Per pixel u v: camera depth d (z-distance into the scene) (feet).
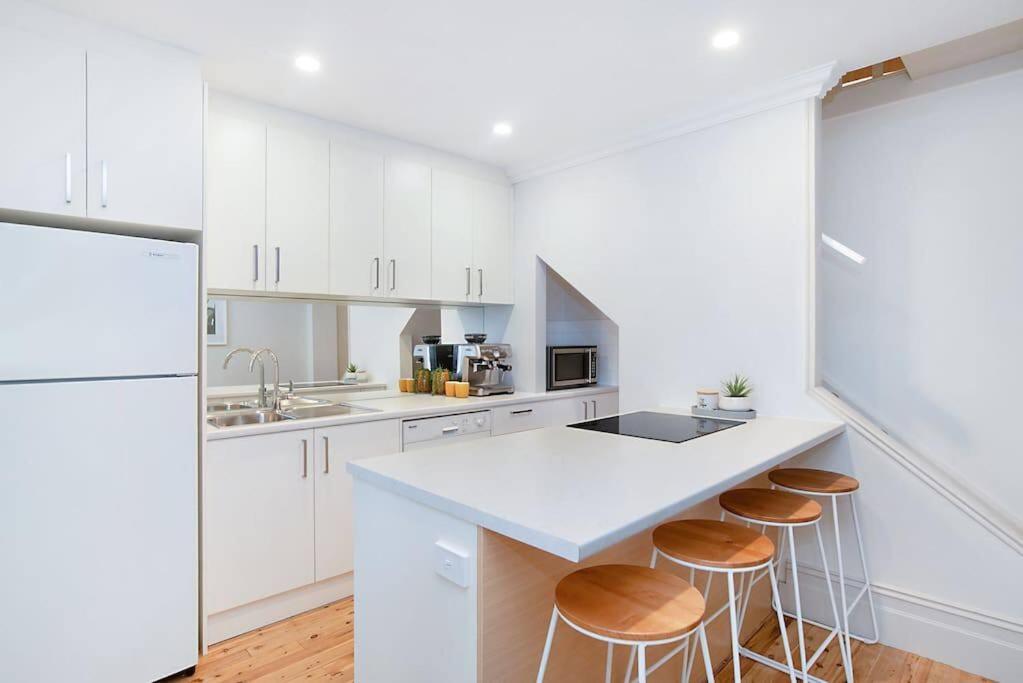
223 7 5.81
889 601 6.97
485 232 11.57
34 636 5.39
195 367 6.48
